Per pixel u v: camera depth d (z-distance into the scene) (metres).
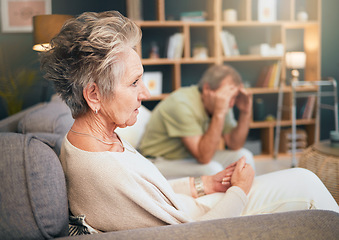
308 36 4.17
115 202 0.81
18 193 0.69
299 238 0.65
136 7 3.71
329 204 1.06
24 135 0.77
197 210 1.09
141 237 0.67
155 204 0.82
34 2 3.79
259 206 1.06
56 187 0.73
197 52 3.87
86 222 0.84
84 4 3.81
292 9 3.96
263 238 0.65
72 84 0.80
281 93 4.06
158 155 2.10
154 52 3.80
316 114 4.13
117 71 0.79
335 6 4.29
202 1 4.06
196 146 1.94
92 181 0.80
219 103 1.91
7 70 3.85
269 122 4.00
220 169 1.98
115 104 0.82
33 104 3.88
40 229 0.69
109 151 0.83
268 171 3.43
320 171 1.98
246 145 3.96
